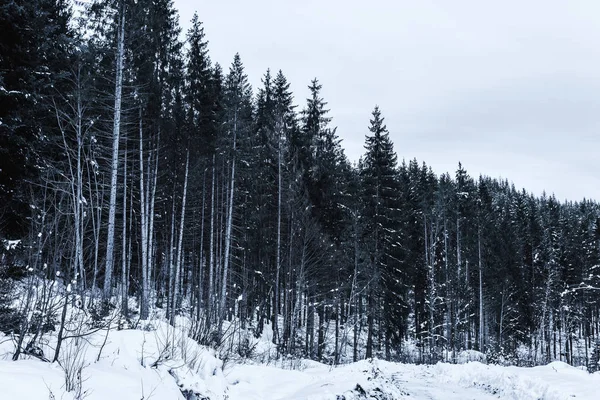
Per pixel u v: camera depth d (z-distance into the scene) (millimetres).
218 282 28109
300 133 33531
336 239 31719
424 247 45875
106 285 16625
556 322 54594
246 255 32781
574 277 54062
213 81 29469
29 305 7332
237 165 29469
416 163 61312
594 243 64312
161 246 33969
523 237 60750
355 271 27328
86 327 8156
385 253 29828
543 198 127938
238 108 28422
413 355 36312
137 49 22375
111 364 7352
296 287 28031
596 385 12445
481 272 42844
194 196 32938
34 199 9867
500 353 31031
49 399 5047
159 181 30078
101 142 23891
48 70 17781
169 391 7332
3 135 12773
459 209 47125
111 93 22297
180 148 27031
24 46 13984
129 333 8945
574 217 91250
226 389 9117
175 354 8805
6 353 6641
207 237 35125
